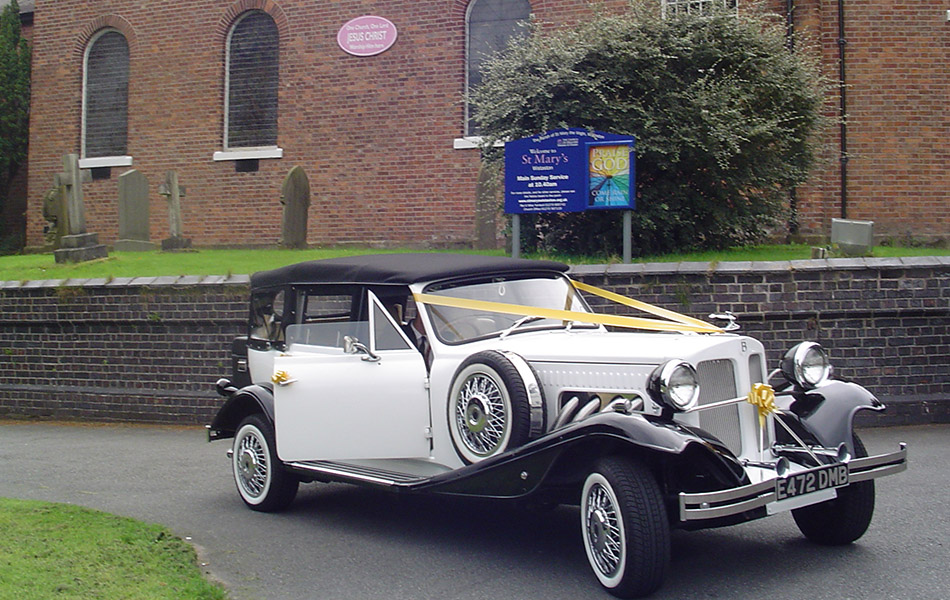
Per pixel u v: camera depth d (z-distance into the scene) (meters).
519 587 4.98
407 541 5.99
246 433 7.00
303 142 19.16
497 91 12.46
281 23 19.33
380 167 18.56
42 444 10.23
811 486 4.81
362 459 6.20
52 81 21.41
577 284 6.79
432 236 18.20
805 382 5.47
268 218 19.42
